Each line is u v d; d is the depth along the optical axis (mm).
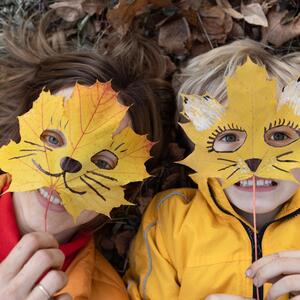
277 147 753
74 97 738
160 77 1132
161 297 1010
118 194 766
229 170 765
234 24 1173
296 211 1000
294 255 801
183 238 1023
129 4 1101
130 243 1144
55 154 750
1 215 934
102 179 763
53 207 858
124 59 1091
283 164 753
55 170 751
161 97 1130
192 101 773
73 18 1188
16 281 750
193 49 1182
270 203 925
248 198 932
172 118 1157
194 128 771
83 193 761
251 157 758
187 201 1080
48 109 741
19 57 1123
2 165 750
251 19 1137
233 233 1003
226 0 1152
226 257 989
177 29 1161
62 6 1179
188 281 995
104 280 1027
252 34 1179
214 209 1015
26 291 750
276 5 1151
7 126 1069
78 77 986
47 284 748
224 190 984
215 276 984
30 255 769
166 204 1076
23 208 887
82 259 992
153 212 1093
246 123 748
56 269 779
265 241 981
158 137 1083
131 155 765
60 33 1190
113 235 1191
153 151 1100
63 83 984
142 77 1074
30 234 780
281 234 985
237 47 1034
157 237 1055
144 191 1190
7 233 913
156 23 1169
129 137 757
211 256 998
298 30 1137
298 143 751
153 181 1191
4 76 1092
